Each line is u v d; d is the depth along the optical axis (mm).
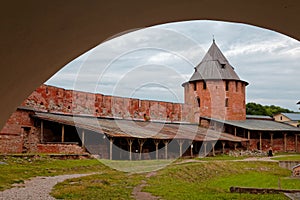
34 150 18609
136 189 10344
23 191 9000
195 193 9945
